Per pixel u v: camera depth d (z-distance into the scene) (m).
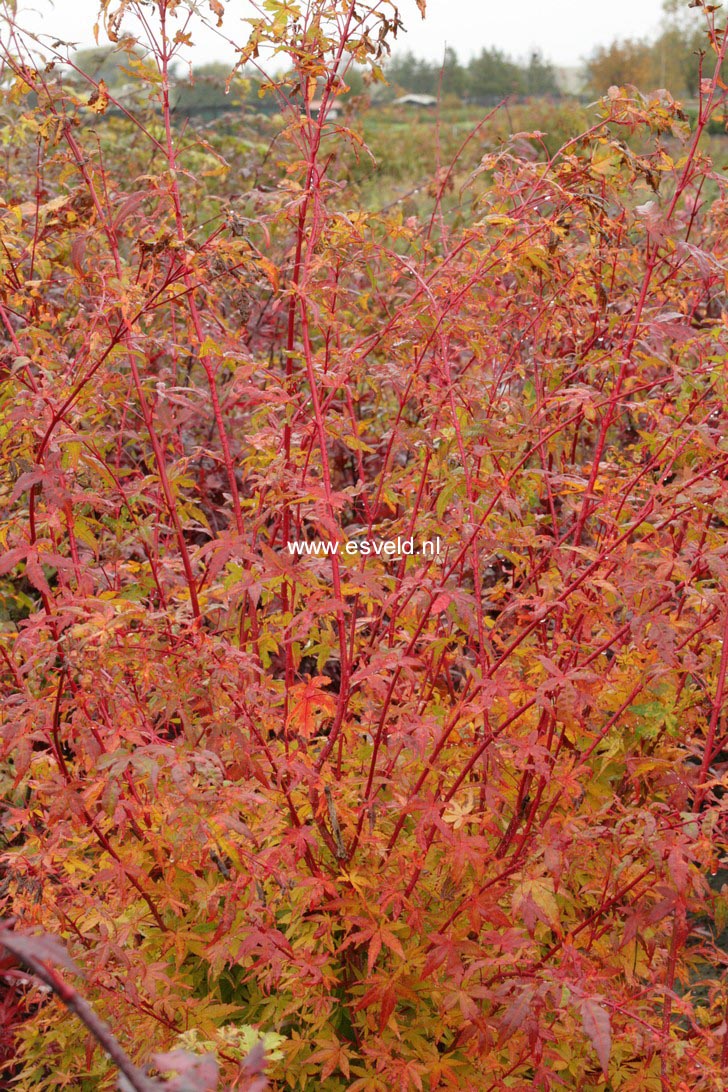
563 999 1.60
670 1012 1.92
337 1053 1.93
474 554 1.94
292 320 2.21
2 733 1.66
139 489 2.09
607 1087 2.13
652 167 1.95
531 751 1.79
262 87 1.93
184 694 1.87
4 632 2.74
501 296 2.48
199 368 3.39
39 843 1.95
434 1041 2.09
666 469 1.90
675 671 2.05
